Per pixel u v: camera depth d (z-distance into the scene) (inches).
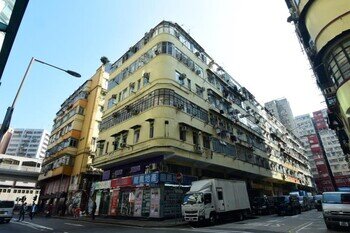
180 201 762.2
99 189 984.3
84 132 1330.0
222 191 678.5
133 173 840.9
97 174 1219.9
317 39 581.9
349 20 512.1
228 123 1135.6
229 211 684.1
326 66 579.2
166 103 781.9
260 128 1531.7
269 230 458.6
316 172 3132.4
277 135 1769.2
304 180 2204.7
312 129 3417.8
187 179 810.2
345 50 512.4
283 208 917.8
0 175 1643.7
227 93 1218.0
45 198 1448.1
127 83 1019.3
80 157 1253.7
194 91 946.1
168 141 723.4
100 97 1406.3
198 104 934.4
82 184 1170.0
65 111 1615.4
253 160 1249.4
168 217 709.3
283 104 3329.2
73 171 1261.1
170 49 897.5
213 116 1012.5
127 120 908.6
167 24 954.7
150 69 893.8
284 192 1792.6
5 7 271.4
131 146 813.2
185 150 768.3
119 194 866.8
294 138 2439.7
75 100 1557.6
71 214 1120.2
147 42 993.5
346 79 499.8
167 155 741.9
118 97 1051.9
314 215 868.6
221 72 1257.4
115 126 978.1
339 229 456.4
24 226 631.2
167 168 760.3
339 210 449.4
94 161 1016.2
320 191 3006.9
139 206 759.7
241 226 545.0
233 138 1081.4
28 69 348.8
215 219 620.4
